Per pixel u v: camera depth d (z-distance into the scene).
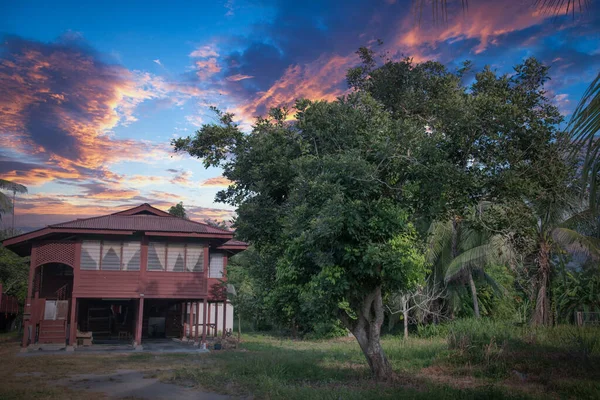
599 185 4.47
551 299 20.08
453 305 26.61
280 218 12.48
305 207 10.67
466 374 13.13
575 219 17.69
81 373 14.80
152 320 31.48
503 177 11.11
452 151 11.89
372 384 11.70
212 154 13.45
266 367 14.53
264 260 15.62
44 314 24.14
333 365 15.65
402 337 25.58
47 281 26.62
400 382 11.98
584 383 10.80
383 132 11.45
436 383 11.70
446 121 11.66
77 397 10.72
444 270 26.02
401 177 11.79
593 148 4.10
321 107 11.94
